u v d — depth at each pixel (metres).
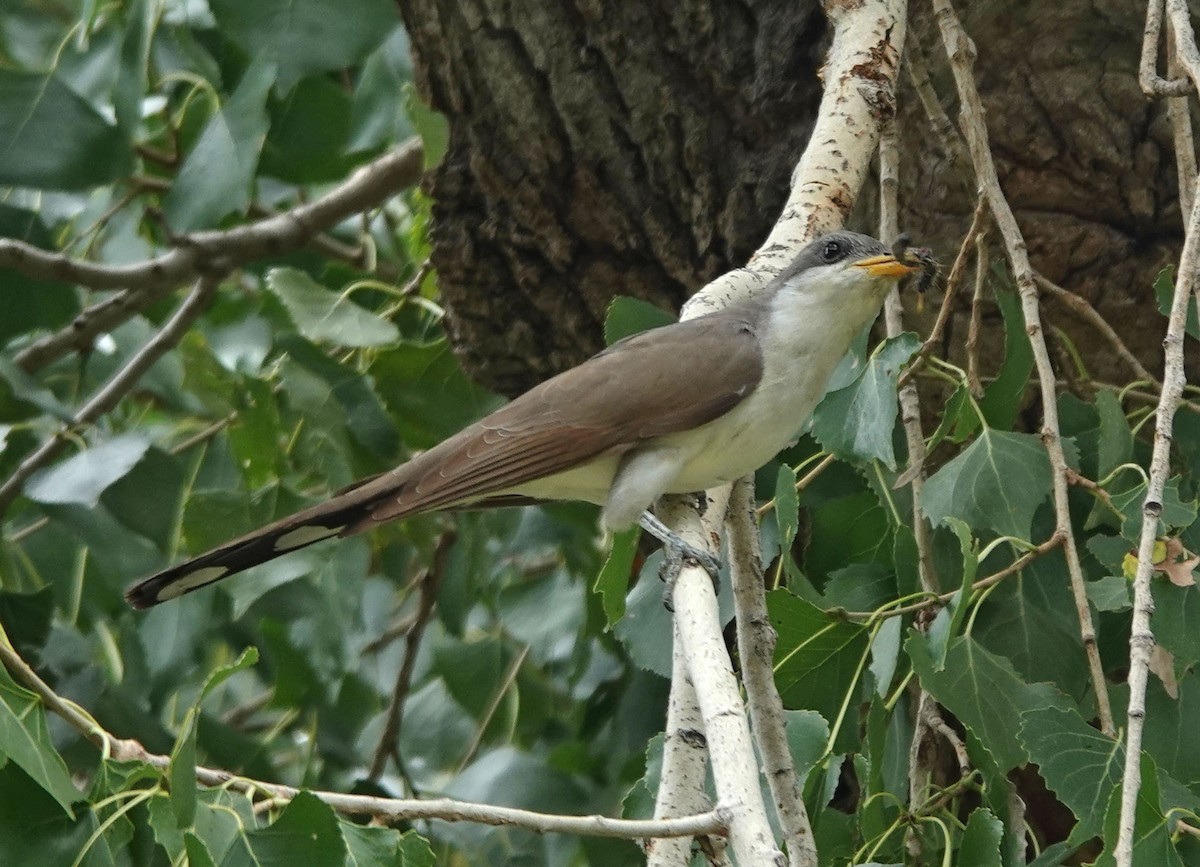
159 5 11.19
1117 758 7.35
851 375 8.86
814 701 8.31
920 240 9.94
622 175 10.27
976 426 8.84
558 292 10.85
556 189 10.45
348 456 11.01
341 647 11.31
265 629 12.23
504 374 11.44
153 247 14.20
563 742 12.77
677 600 7.03
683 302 10.72
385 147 12.80
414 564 14.97
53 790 6.57
